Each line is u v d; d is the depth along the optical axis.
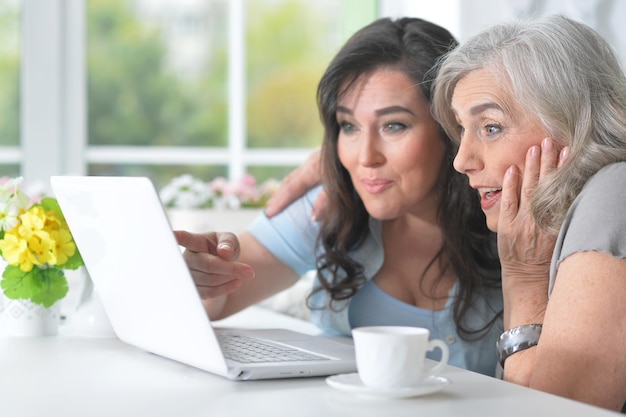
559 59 1.33
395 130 1.61
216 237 1.60
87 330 1.54
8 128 7.72
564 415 0.93
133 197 1.13
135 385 1.11
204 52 9.32
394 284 1.76
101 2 9.27
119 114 9.38
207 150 4.82
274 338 1.43
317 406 0.98
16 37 7.22
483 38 1.41
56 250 1.52
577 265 1.21
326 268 1.76
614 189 1.24
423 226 1.73
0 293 1.58
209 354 1.12
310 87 8.86
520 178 1.38
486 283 1.70
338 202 1.74
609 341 1.17
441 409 0.96
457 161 1.42
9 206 1.54
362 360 1.01
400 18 1.69
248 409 0.97
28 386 1.11
